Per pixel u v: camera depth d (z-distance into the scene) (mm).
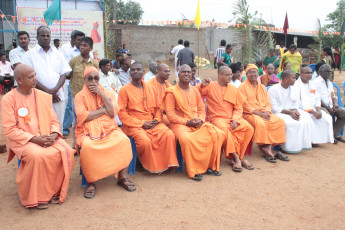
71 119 6754
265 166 5371
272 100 6215
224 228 3393
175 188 4395
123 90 4996
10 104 3816
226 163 5512
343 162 5602
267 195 4223
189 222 3496
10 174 4738
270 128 5660
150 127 4953
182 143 4691
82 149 4055
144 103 5020
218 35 25125
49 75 5125
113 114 4469
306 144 6051
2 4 14586
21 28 11820
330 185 4590
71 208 3773
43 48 5117
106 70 6508
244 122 5367
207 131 4805
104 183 4547
